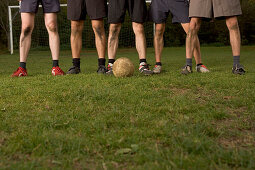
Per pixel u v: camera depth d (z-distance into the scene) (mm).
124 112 2295
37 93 3002
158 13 4812
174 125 1949
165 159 1440
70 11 4621
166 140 1690
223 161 1429
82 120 2117
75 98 2809
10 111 2352
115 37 4715
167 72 4957
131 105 2523
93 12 4531
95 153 1548
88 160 1462
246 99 2750
